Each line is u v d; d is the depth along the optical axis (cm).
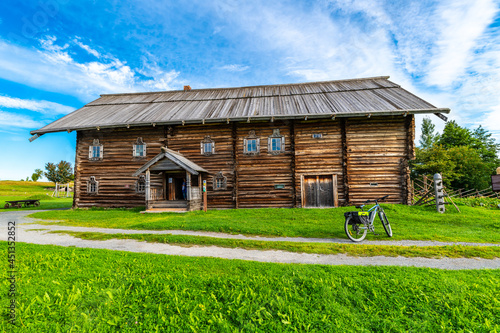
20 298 406
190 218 1204
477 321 363
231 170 1611
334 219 1166
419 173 3512
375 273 500
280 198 1562
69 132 1712
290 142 1579
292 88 2078
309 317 378
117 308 400
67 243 794
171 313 389
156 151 1698
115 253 649
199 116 1612
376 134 1511
